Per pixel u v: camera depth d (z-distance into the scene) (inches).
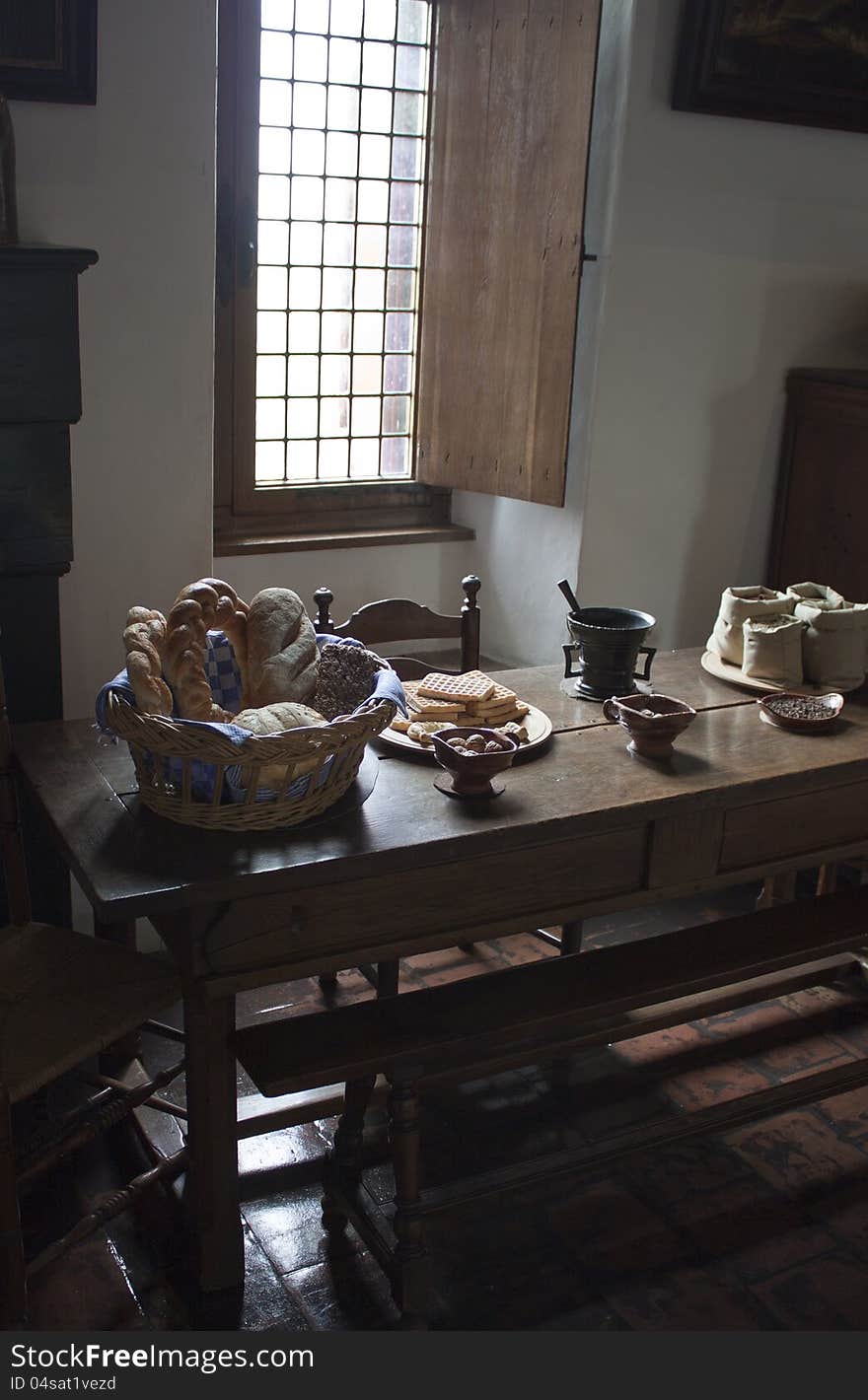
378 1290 85.9
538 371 148.1
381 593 168.4
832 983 122.3
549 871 85.7
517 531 164.6
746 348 159.8
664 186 146.3
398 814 82.9
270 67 145.7
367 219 157.6
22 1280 79.0
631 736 94.7
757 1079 110.0
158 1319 82.5
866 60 151.4
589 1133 101.7
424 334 160.7
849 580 159.0
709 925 99.9
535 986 89.7
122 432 109.7
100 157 102.6
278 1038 81.4
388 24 151.4
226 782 78.3
